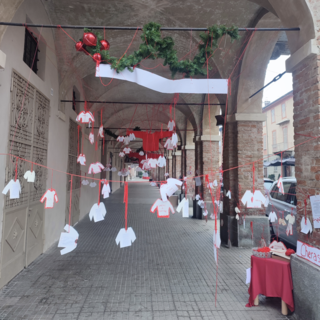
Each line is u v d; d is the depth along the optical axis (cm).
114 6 501
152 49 295
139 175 5819
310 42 279
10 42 355
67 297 329
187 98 941
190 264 458
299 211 300
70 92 677
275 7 329
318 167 271
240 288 365
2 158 336
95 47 295
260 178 579
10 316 283
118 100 1122
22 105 395
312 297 257
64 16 523
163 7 500
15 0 285
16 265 390
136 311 299
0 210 335
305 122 295
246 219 571
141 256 498
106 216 952
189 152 1288
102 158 1440
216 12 502
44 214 504
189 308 308
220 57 577
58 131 588
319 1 283
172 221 874
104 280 384
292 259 294
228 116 607
